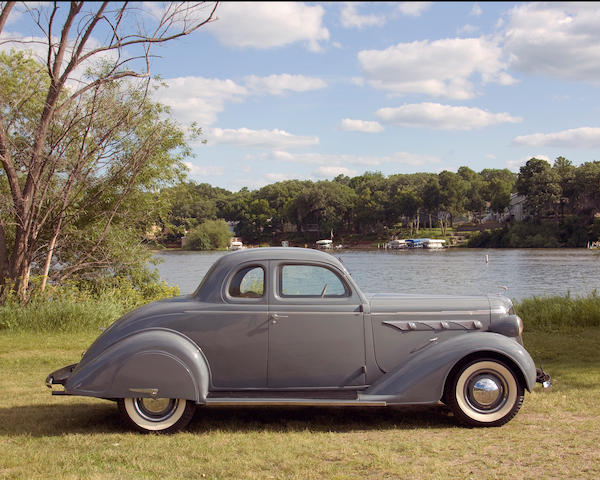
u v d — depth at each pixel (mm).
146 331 5539
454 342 5629
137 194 18578
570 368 8367
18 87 17078
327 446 5004
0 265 14750
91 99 15320
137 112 16094
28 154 15125
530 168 145250
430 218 172500
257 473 4398
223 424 5816
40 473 4402
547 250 116375
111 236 18453
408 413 6184
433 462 4578
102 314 13484
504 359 5664
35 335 12047
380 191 169250
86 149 16094
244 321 5602
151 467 4520
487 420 5562
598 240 125688
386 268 67688
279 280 5719
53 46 13930
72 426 5797
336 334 5684
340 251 135125
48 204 16781
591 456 4641
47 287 15094
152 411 5516
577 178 134625
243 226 182000
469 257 95062
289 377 5645
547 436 5203
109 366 5379
